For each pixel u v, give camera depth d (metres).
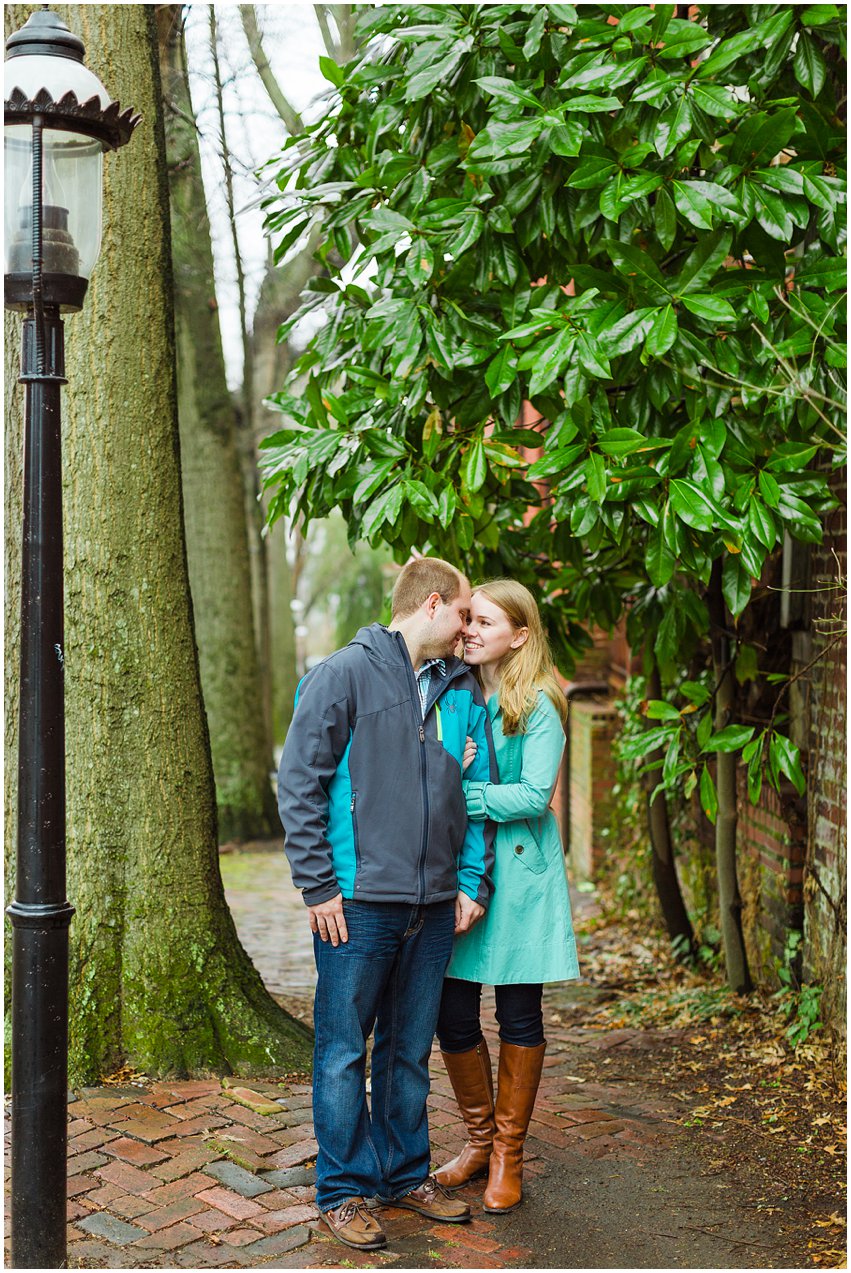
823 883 4.49
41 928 2.71
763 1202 3.29
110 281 4.14
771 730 4.29
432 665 3.20
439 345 3.83
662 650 4.57
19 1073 2.73
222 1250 2.93
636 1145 3.70
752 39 3.59
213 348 11.15
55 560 2.72
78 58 2.77
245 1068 4.13
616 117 3.86
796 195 3.72
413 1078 3.21
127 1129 3.61
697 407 3.71
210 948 4.27
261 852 11.20
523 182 3.80
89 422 4.14
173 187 7.30
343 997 3.04
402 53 4.39
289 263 8.83
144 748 4.21
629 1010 5.28
